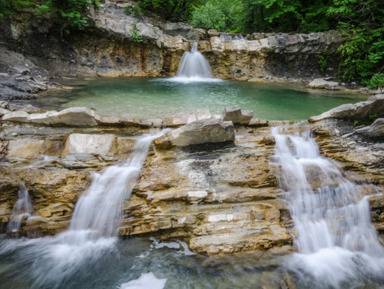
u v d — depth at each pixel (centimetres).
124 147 480
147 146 489
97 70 1270
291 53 1451
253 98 965
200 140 485
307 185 456
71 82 1048
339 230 417
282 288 324
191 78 1422
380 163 498
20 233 389
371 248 403
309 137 552
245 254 365
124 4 1586
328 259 379
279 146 518
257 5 1736
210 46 1476
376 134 531
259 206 415
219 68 1513
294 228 405
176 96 929
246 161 471
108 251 378
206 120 475
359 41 1320
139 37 1302
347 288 336
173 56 1430
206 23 2186
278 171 466
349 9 1337
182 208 409
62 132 504
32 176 413
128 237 395
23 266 352
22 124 510
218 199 419
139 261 362
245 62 1480
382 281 352
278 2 1538
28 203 404
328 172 479
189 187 427
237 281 332
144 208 407
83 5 1184
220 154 482
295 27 1708
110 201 409
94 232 397
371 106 562
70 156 452
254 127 571
